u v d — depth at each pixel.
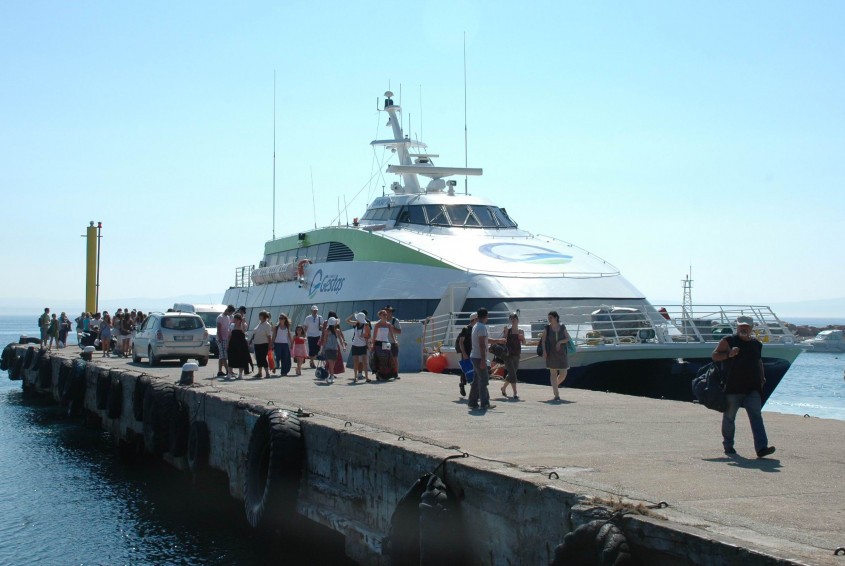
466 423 13.15
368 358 22.88
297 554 13.11
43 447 24.61
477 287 23.48
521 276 24.03
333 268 28.27
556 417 13.89
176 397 19.08
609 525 6.77
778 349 19.92
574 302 23.59
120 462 22.12
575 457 9.99
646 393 20.41
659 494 8.02
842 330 104.50
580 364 19.64
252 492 13.43
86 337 41.19
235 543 14.19
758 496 7.95
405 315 24.70
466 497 8.91
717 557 5.99
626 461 9.74
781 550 5.80
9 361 49.56
